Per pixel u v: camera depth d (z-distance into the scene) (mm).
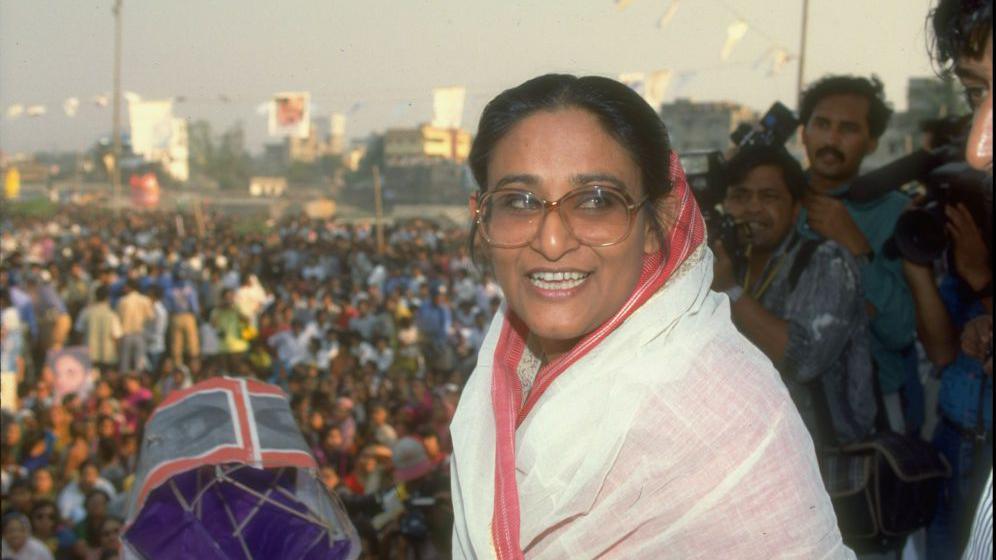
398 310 13539
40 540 6301
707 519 1362
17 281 16875
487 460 1532
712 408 1383
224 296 13430
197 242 26750
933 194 2701
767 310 2539
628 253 1438
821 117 3346
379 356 12562
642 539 1399
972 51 1442
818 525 1351
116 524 6176
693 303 1464
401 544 5031
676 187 1531
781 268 2680
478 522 1485
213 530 2115
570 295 1445
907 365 3109
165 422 2279
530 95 1467
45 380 9859
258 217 42344
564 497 1417
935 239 2654
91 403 8914
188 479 2168
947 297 2922
